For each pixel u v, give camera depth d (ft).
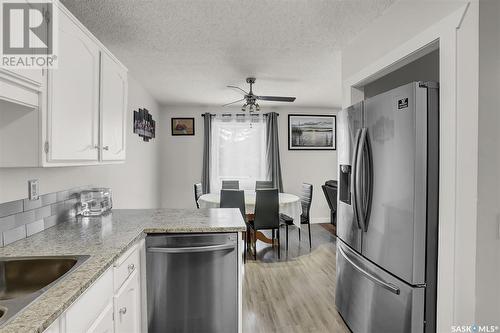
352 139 6.89
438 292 4.90
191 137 17.83
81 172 7.40
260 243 14.29
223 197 11.99
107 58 6.06
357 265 6.54
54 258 4.21
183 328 6.01
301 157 18.81
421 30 5.31
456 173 4.56
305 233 16.28
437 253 4.97
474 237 4.30
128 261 5.07
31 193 5.32
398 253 5.26
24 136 3.97
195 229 5.98
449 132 4.66
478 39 4.22
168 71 10.69
